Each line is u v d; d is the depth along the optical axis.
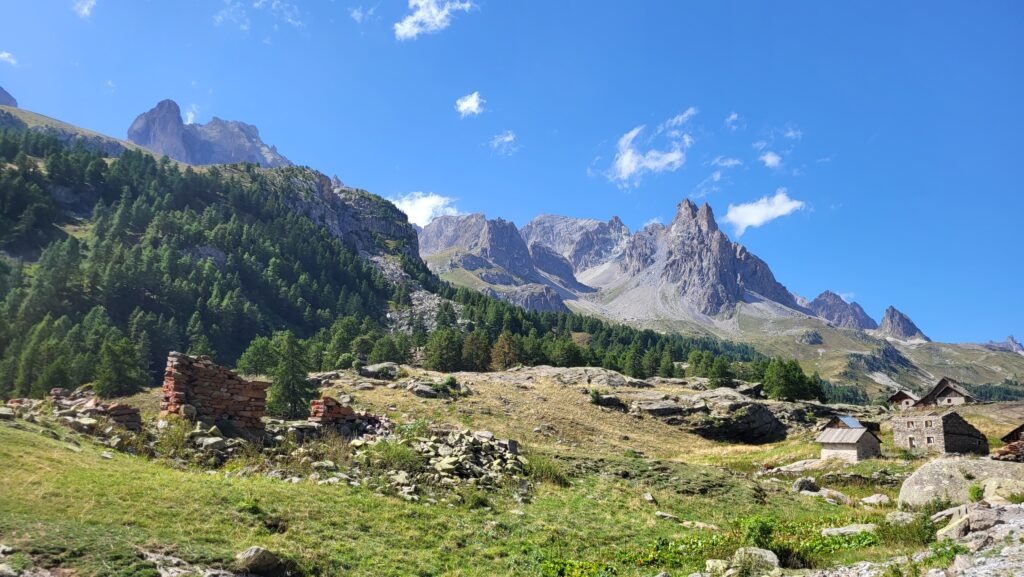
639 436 70.88
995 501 20.36
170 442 19.77
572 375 105.62
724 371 119.56
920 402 102.94
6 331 103.56
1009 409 87.19
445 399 67.62
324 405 27.27
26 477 12.88
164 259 180.25
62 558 10.05
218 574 11.02
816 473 51.16
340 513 16.30
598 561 17.30
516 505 22.36
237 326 173.25
